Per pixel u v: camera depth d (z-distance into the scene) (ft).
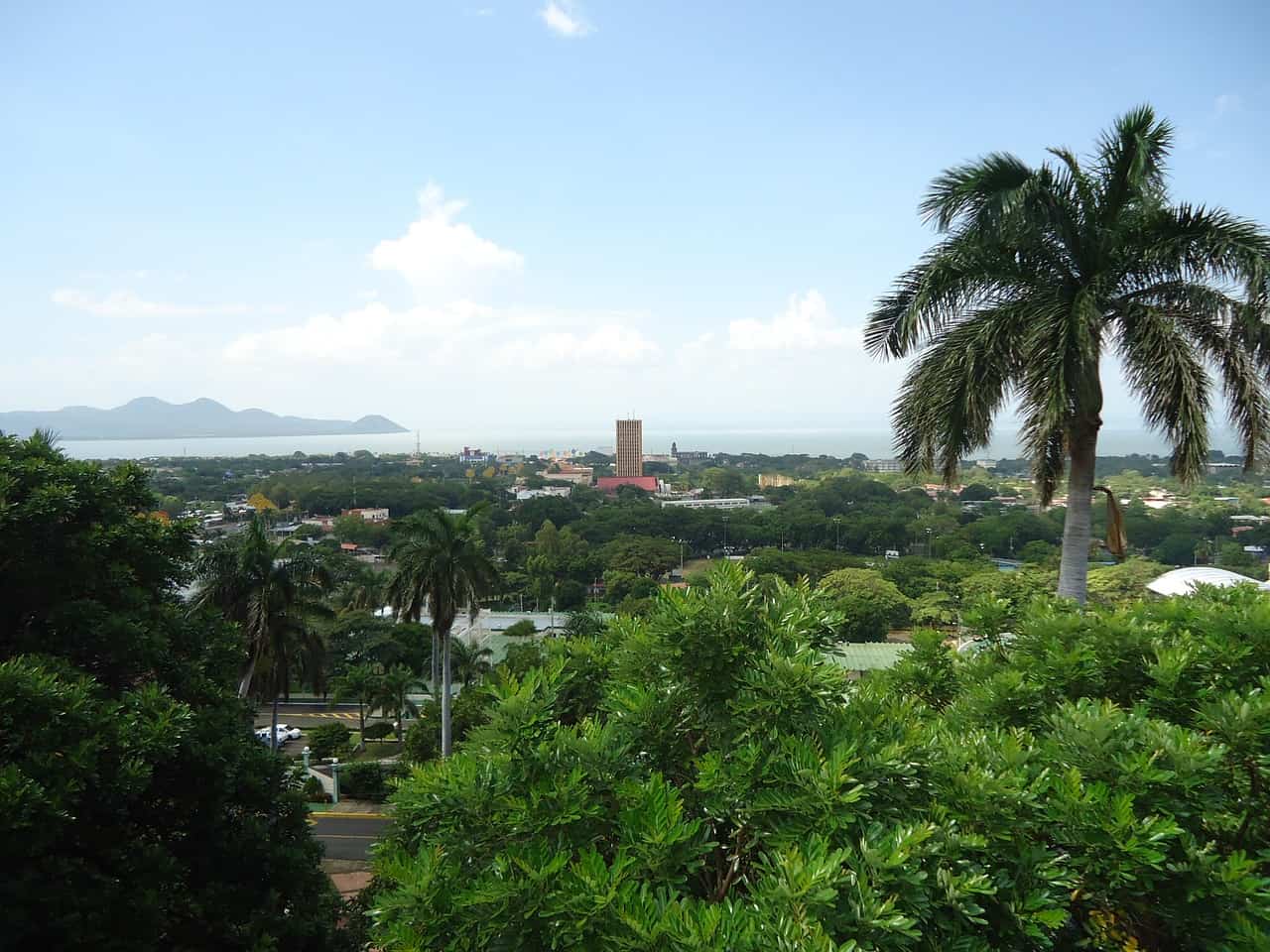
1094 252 27.35
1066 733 15.64
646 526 309.83
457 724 77.56
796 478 634.02
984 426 28.04
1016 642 23.22
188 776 25.00
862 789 12.52
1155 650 19.52
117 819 23.02
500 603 212.43
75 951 19.83
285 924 24.34
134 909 20.85
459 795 14.32
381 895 13.57
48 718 20.51
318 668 76.64
